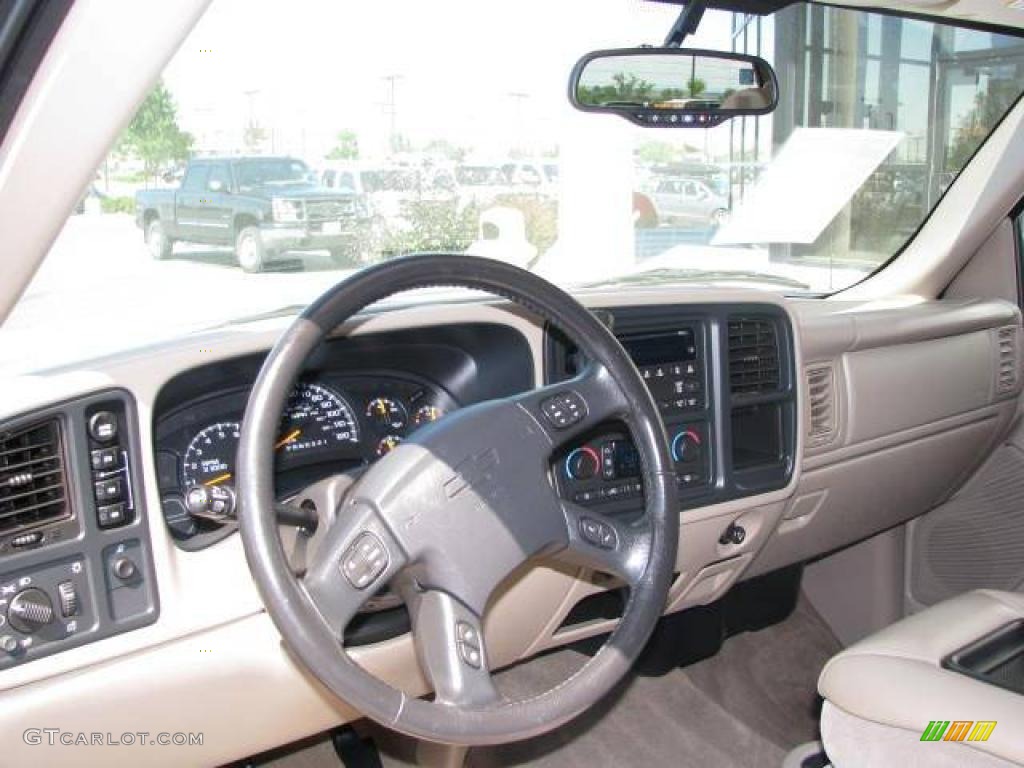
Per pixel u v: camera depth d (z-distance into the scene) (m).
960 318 2.59
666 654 2.48
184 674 1.48
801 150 3.17
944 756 1.45
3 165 1.20
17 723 1.37
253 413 1.20
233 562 1.51
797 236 2.98
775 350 2.09
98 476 1.37
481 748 2.25
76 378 1.35
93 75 1.16
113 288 1.63
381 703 1.19
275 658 1.53
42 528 1.33
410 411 1.79
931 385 2.55
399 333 1.67
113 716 1.44
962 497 2.85
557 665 2.42
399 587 1.35
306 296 1.89
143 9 1.13
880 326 2.38
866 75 3.09
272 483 1.20
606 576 1.86
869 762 1.56
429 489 1.29
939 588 2.89
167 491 1.52
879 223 2.96
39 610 1.33
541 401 1.42
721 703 2.50
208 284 1.94
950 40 2.76
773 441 2.12
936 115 2.85
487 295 1.92
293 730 1.62
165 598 1.43
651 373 1.92
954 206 2.82
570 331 1.49
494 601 1.60
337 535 1.27
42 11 1.10
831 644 2.80
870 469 2.47
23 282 1.33
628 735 2.34
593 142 3.58
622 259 2.55
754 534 2.14
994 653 1.63
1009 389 2.79
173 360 1.43
